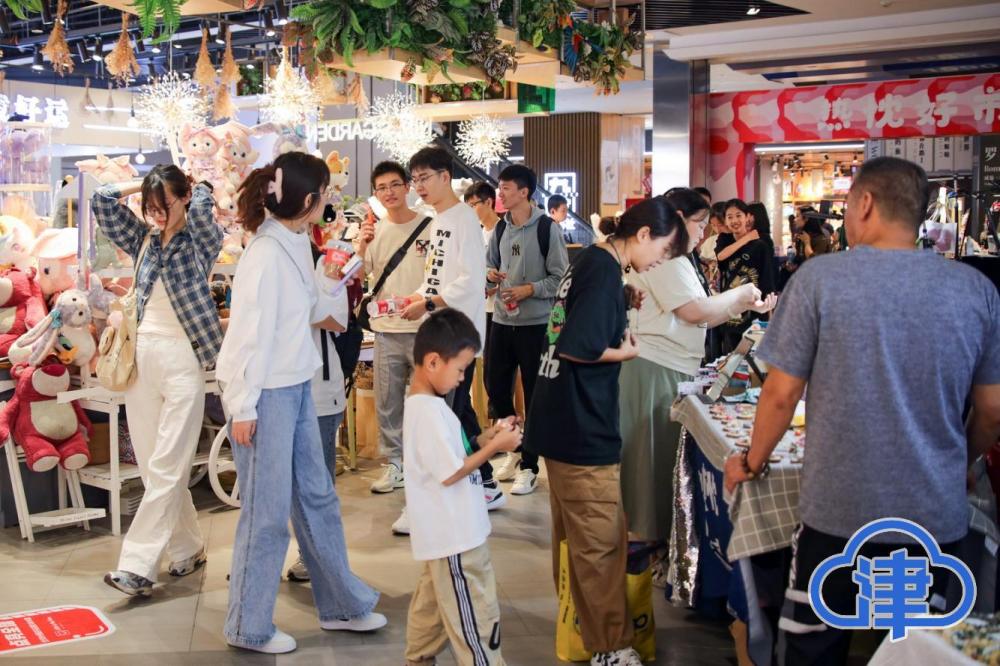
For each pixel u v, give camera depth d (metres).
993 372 2.27
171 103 9.72
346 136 8.98
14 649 3.51
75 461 4.76
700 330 3.96
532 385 5.35
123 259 5.23
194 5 4.50
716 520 3.32
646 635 3.39
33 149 6.86
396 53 4.76
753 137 10.19
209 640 3.61
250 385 3.31
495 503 5.24
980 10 8.23
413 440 2.93
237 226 5.66
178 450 4.04
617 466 3.18
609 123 16.48
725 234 7.05
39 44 13.20
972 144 8.86
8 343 4.87
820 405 2.28
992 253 6.95
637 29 6.95
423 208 7.42
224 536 4.82
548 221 5.33
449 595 2.92
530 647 3.54
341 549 3.65
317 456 3.59
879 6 8.24
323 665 3.40
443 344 2.91
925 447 2.22
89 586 4.15
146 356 4.02
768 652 2.66
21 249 5.16
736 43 9.35
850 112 9.84
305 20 4.85
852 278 2.24
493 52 5.02
